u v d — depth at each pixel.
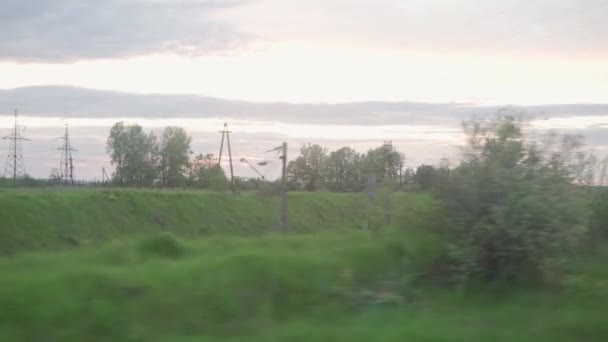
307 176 65.75
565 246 11.45
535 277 11.47
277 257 10.66
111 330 8.21
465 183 11.82
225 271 10.00
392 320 9.29
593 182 13.01
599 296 10.70
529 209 11.19
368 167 43.31
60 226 37.50
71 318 8.21
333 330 8.52
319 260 10.94
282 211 35.47
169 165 70.25
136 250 12.69
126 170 69.12
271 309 9.47
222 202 48.75
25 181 60.94
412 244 12.23
